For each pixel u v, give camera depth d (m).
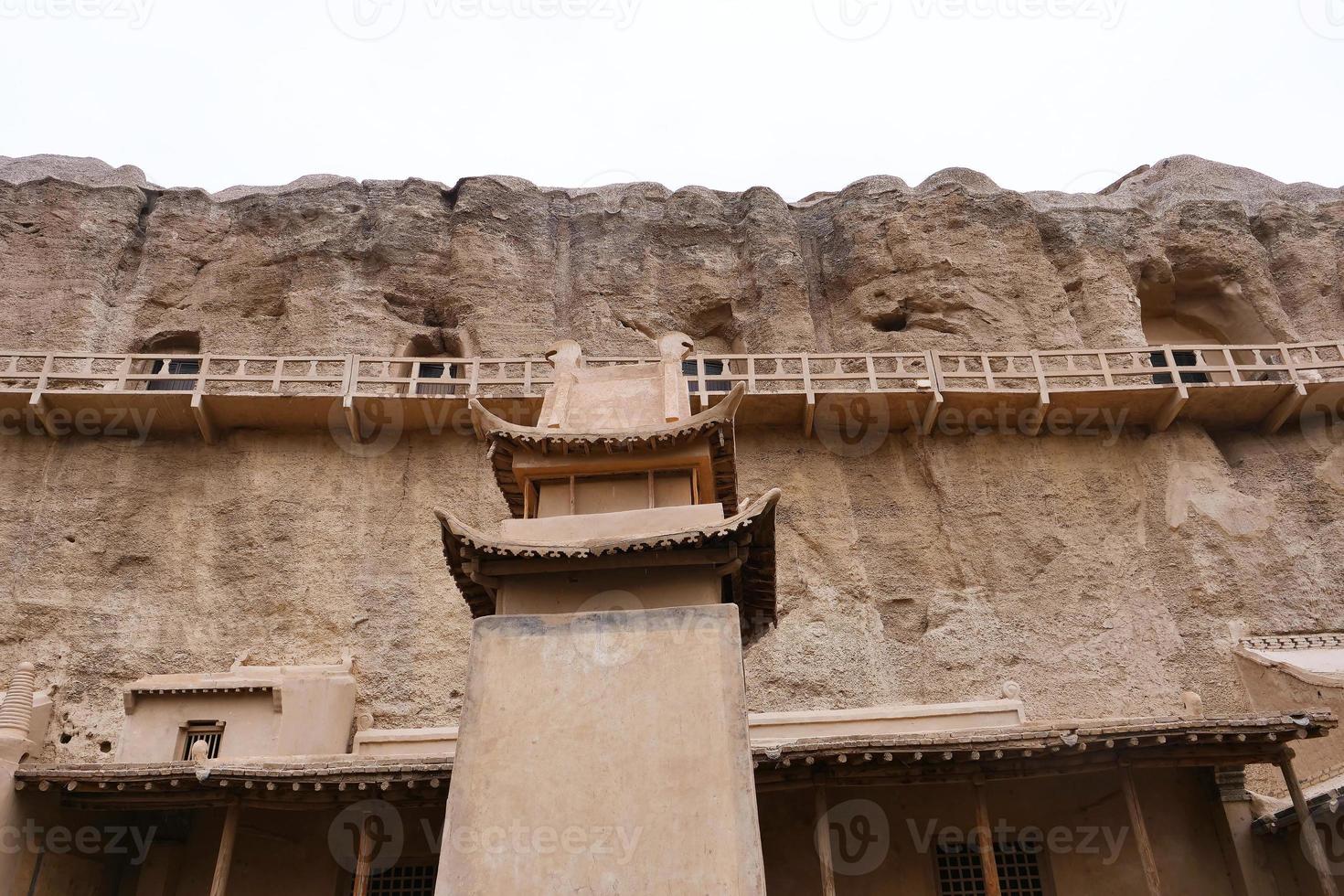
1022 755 13.14
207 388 28.27
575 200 35.66
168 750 16.94
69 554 23.73
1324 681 20.11
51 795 13.74
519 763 10.25
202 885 14.49
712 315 32.72
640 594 11.81
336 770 13.27
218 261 31.64
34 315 29.30
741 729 10.33
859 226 33.47
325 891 14.27
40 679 21.92
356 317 30.05
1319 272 32.38
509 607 11.75
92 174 35.38
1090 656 23.62
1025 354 26.64
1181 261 32.69
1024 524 25.59
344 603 23.72
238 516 24.78
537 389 26.62
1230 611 24.06
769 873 14.09
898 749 12.94
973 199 33.41
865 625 24.11
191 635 23.08
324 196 33.25
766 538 12.26
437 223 32.94
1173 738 12.98
